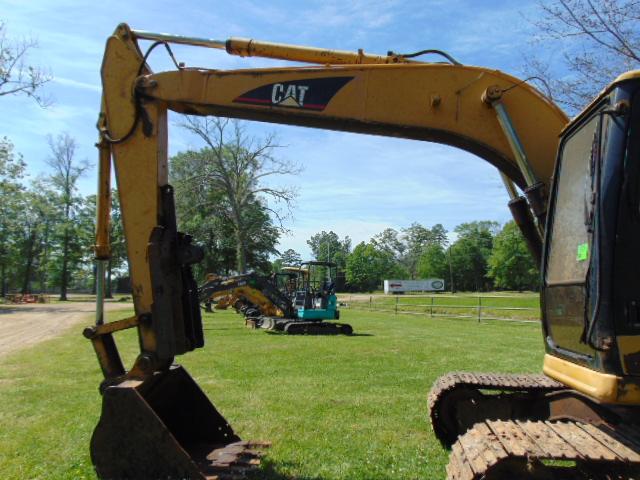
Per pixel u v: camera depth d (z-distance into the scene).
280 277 26.41
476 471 3.26
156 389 5.20
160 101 5.14
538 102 4.87
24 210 62.25
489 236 117.69
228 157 41.03
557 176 4.26
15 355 13.99
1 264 57.72
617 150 3.41
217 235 47.44
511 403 5.98
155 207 5.05
